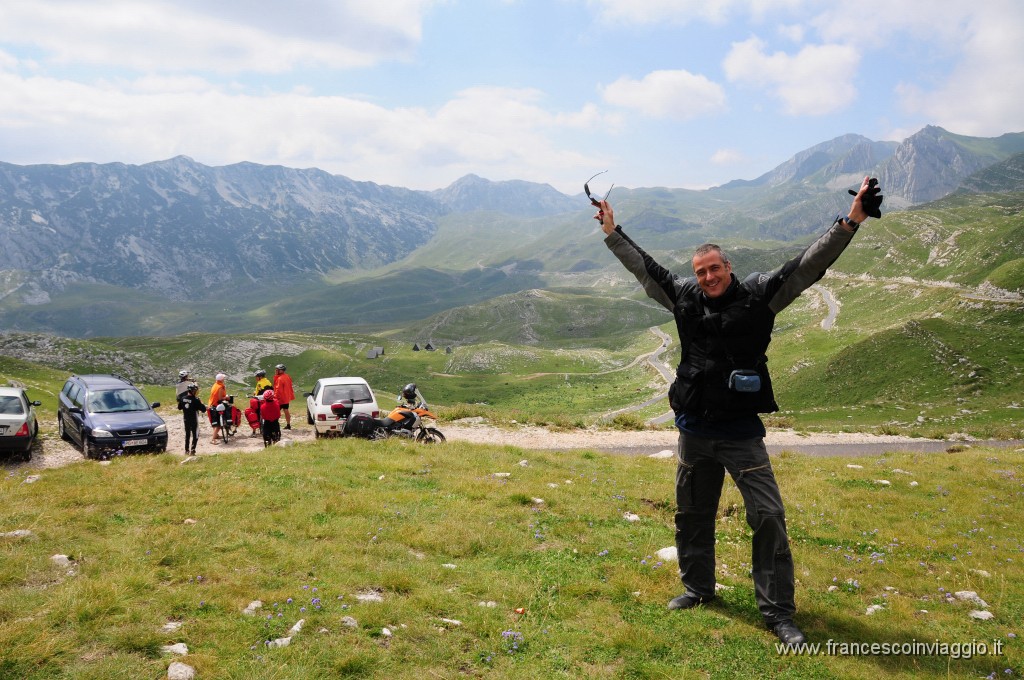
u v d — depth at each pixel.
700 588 6.57
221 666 4.99
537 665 5.25
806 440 31.72
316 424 22.92
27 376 76.94
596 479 13.84
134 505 10.16
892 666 5.38
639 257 6.11
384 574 7.17
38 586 6.57
